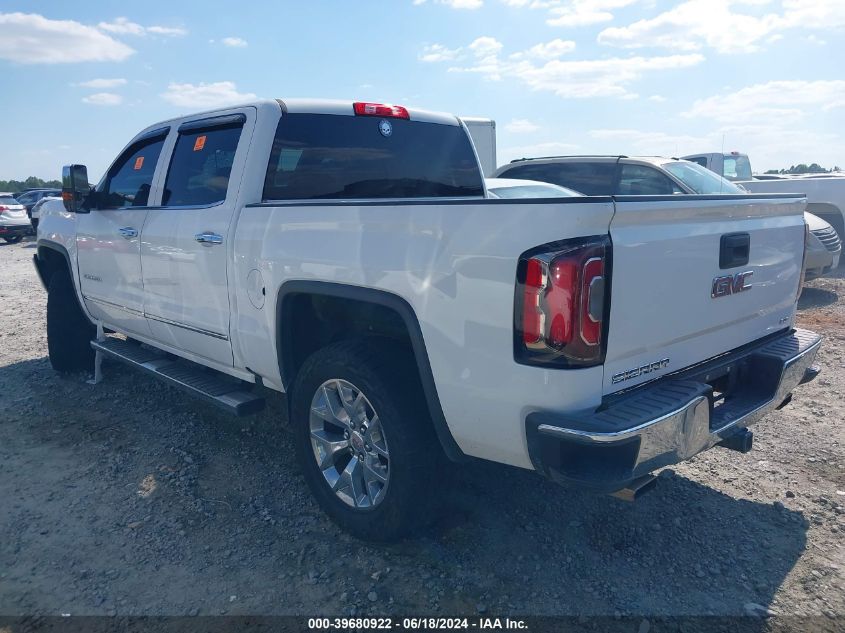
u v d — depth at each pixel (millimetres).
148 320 4789
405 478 3111
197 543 3434
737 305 3346
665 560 3283
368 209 3092
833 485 3988
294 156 4133
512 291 2615
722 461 4312
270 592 3055
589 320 2541
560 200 2531
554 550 3359
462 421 2893
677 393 2812
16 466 4273
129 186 5020
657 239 2779
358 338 3396
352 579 3143
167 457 4387
